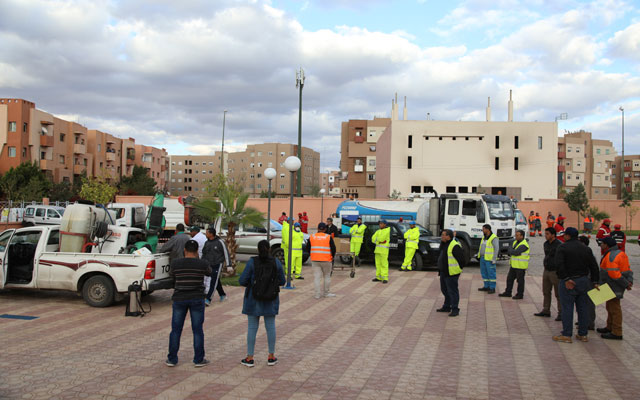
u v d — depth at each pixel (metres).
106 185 42.72
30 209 30.38
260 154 122.00
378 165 72.00
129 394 5.29
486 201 18.30
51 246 10.55
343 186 88.75
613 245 8.05
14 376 5.85
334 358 6.77
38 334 7.86
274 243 16.88
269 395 5.32
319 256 11.44
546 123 57.53
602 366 6.48
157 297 11.29
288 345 7.42
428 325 8.85
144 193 68.12
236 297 11.42
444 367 6.41
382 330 8.44
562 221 30.94
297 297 11.58
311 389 5.53
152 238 12.83
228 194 14.58
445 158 58.03
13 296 11.09
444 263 9.66
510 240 18.48
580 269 7.68
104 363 6.40
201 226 18.31
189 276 6.31
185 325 8.59
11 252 10.41
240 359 6.67
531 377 6.02
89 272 9.99
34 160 51.19
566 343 7.68
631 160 108.88
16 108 50.19
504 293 11.91
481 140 57.97
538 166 57.34
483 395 5.40
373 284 13.71
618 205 40.97
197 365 6.29
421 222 20.50
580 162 85.19
